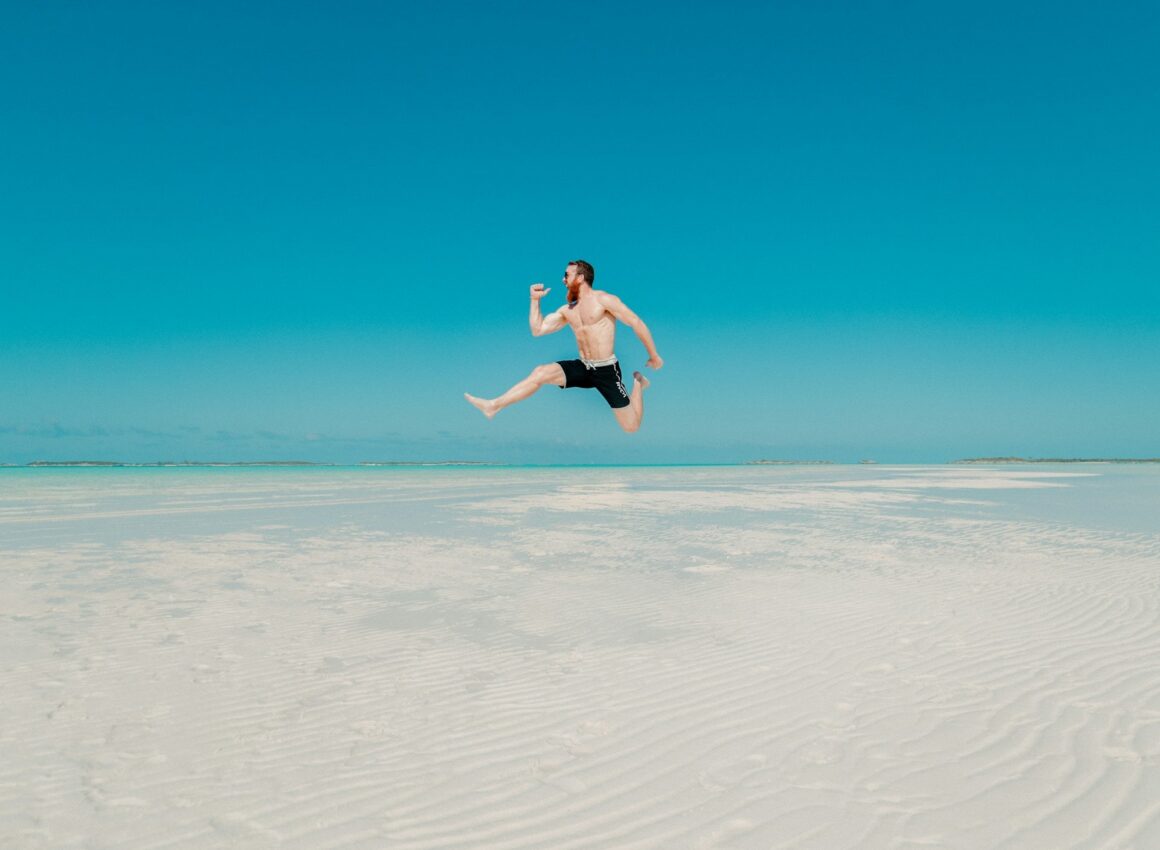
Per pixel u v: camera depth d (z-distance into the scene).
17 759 3.86
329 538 12.75
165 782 3.62
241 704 4.69
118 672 5.29
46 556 10.55
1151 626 6.46
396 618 6.95
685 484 34.09
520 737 4.20
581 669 5.43
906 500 22.17
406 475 51.78
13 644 5.98
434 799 3.47
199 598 7.76
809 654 5.75
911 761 3.84
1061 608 7.16
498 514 17.48
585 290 6.65
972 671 5.30
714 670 5.39
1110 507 19.14
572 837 3.13
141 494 25.48
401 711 4.60
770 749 4.02
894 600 7.59
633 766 3.82
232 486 32.03
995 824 3.19
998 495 24.53
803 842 3.06
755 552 11.06
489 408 6.36
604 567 9.72
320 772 3.75
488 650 5.91
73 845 3.04
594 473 57.31
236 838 3.11
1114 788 3.50
